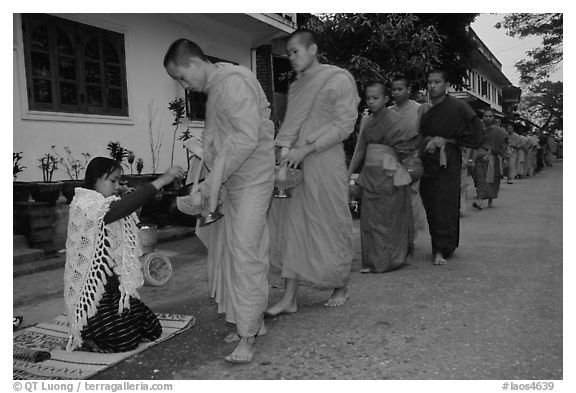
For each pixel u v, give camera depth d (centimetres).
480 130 506
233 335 337
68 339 337
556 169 2175
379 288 438
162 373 294
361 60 961
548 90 3506
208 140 317
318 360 303
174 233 686
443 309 378
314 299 420
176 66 307
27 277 493
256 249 306
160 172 802
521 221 760
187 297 438
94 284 316
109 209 312
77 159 660
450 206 507
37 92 617
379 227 482
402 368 288
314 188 374
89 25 679
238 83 298
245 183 313
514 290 417
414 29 1016
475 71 2275
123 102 738
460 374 279
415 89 1042
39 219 540
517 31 1867
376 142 484
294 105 379
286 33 1003
